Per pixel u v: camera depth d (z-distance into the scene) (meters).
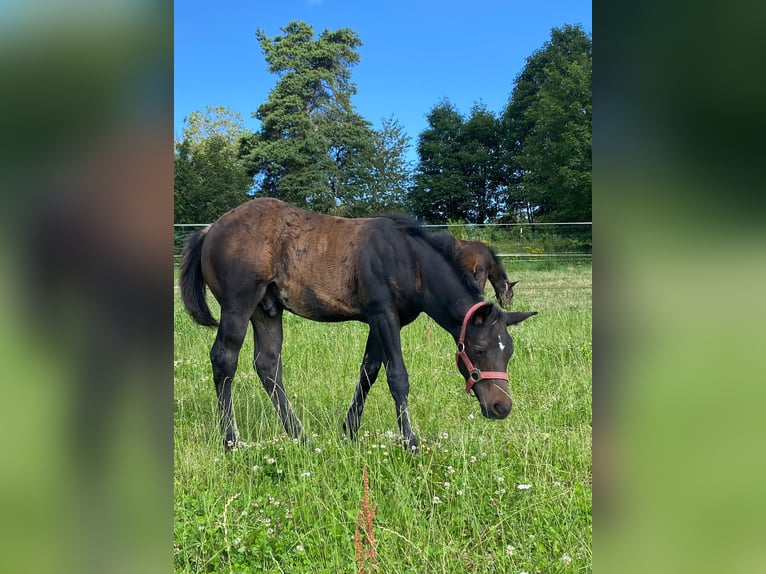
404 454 3.61
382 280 4.20
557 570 2.31
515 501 2.96
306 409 4.47
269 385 4.48
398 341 4.22
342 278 4.31
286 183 33.72
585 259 18.20
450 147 38.75
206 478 3.29
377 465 3.37
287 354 6.16
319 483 3.20
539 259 18.42
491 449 3.59
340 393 5.01
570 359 5.73
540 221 29.58
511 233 20.62
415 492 3.11
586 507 2.72
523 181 31.92
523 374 5.37
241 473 3.39
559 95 26.83
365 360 4.39
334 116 36.50
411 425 4.14
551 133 27.03
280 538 2.66
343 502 2.98
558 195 27.05
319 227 4.43
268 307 4.54
